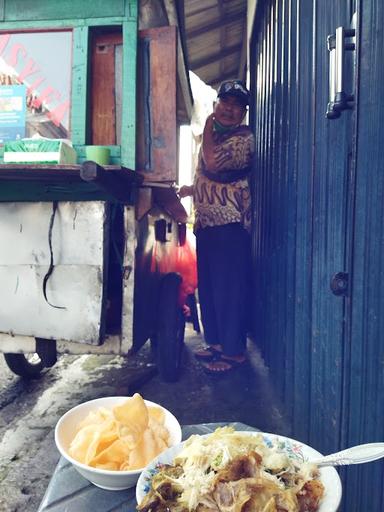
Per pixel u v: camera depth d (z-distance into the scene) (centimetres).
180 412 256
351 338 120
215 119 290
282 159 245
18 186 204
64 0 228
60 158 204
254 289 377
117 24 224
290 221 218
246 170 294
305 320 181
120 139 232
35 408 254
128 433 91
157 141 229
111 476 84
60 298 201
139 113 230
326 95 148
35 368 293
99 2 226
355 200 116
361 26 109
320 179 156
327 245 146
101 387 286
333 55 115
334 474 77
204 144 292
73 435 100
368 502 109
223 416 250
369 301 108
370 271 107
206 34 552
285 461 75
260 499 65
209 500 68
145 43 229
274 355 270
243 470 71
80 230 198
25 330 205
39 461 199
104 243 197
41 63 231
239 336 299
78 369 319
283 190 240
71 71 229
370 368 108
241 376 308
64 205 199
